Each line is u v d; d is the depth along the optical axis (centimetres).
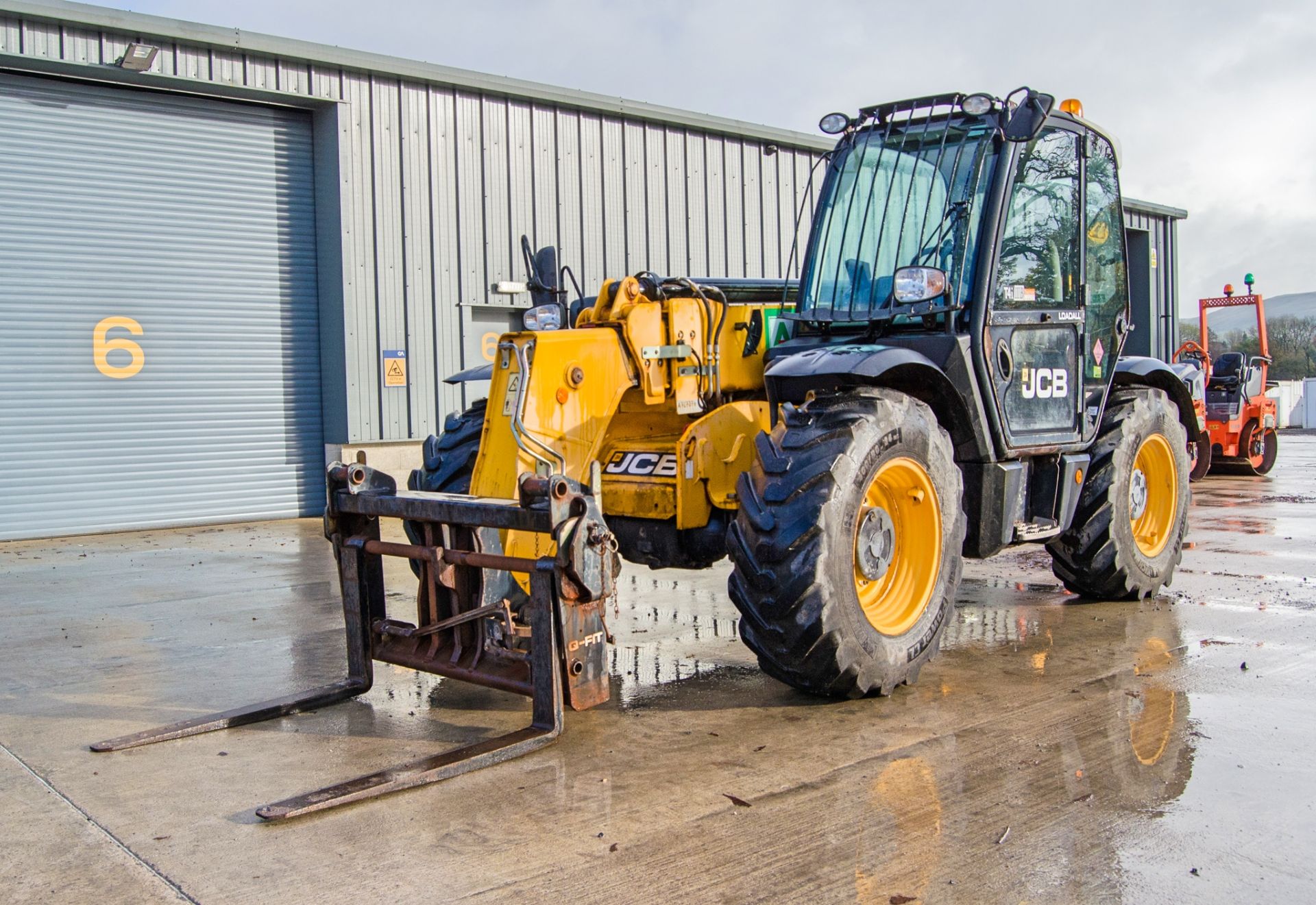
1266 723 383
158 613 627
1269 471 1516
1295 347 4594
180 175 1077
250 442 1130
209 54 1034
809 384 452
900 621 425
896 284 445
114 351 1048
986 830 295
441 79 1163
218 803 327
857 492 394
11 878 277
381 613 444
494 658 402
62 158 1014
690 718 401
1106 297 559
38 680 479
